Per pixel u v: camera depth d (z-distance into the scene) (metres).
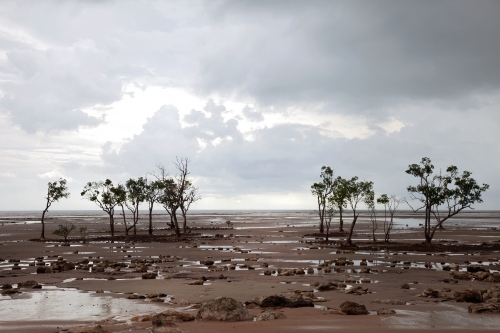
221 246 52.62
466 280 24.77
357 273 27.81
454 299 18.09
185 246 52.53
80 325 14.06
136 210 73.94
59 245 54.25
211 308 14.54
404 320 13.82
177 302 17.86
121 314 15.89
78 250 47.22
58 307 17.22
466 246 49.81
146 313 16.03
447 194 49.81
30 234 78.38
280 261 35.91
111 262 33.78
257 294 19.78
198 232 85.19
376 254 41.88
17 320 14.93
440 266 32.22
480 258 38.12
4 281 24.61
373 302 17.55
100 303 18.00
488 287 22.03
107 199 69.50
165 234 79.62
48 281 24.44
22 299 19.02
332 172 77.38
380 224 119.81
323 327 12.80
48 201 66.12
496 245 51.00
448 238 65.50
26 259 38.09
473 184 49.09
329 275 26.84
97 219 175.38
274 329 12.56
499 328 12.69
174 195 74.31
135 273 27.77
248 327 12.89
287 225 114.88
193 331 12.41
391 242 57.03
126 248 49.78
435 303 17.28
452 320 13.85
